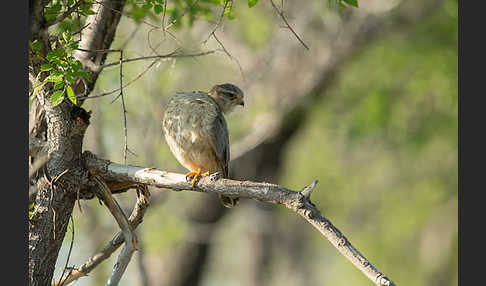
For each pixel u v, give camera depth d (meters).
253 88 16.05
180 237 15.79
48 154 6.63
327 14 15.95
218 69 15.42
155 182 6.68
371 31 15.97
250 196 6.25
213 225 16.59
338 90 18.50
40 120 7.25
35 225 6.65
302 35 15.94
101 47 7.55
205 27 12.19
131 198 13.31
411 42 18.22
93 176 6.72
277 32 16.36
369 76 18.64
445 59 17.94
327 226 5.97
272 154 16.22
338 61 15.92
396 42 18.31
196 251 17.09
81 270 7.26
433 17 18.17
